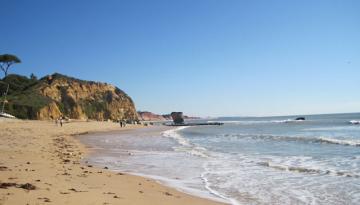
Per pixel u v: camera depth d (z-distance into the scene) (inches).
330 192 454.0
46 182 440.1
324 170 617.3
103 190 428.1
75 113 4488.2
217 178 566.3
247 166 687.1
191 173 619.2
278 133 1991.9
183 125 4389.8
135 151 1008.9
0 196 344.8
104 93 5600.4
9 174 480.1
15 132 1562.5
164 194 442.0
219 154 901.8
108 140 1488.7
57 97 4483.3
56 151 909.2
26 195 357.4
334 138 1396.4
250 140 1417.3
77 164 675.4
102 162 767.1
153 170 658.2
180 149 1062.4
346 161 733.9
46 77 4955.7
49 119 3543.3
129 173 619.5
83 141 1417.3
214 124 4493.1
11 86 4072.3
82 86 5201.8
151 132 2297.0
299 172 607.5
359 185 491.2
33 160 671.1
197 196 440.1
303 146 1090.1
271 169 646.5
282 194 449.1
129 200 382.3
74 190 406.9
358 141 1184.8
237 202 410.9
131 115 5880.9
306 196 436.1
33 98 3754.9
